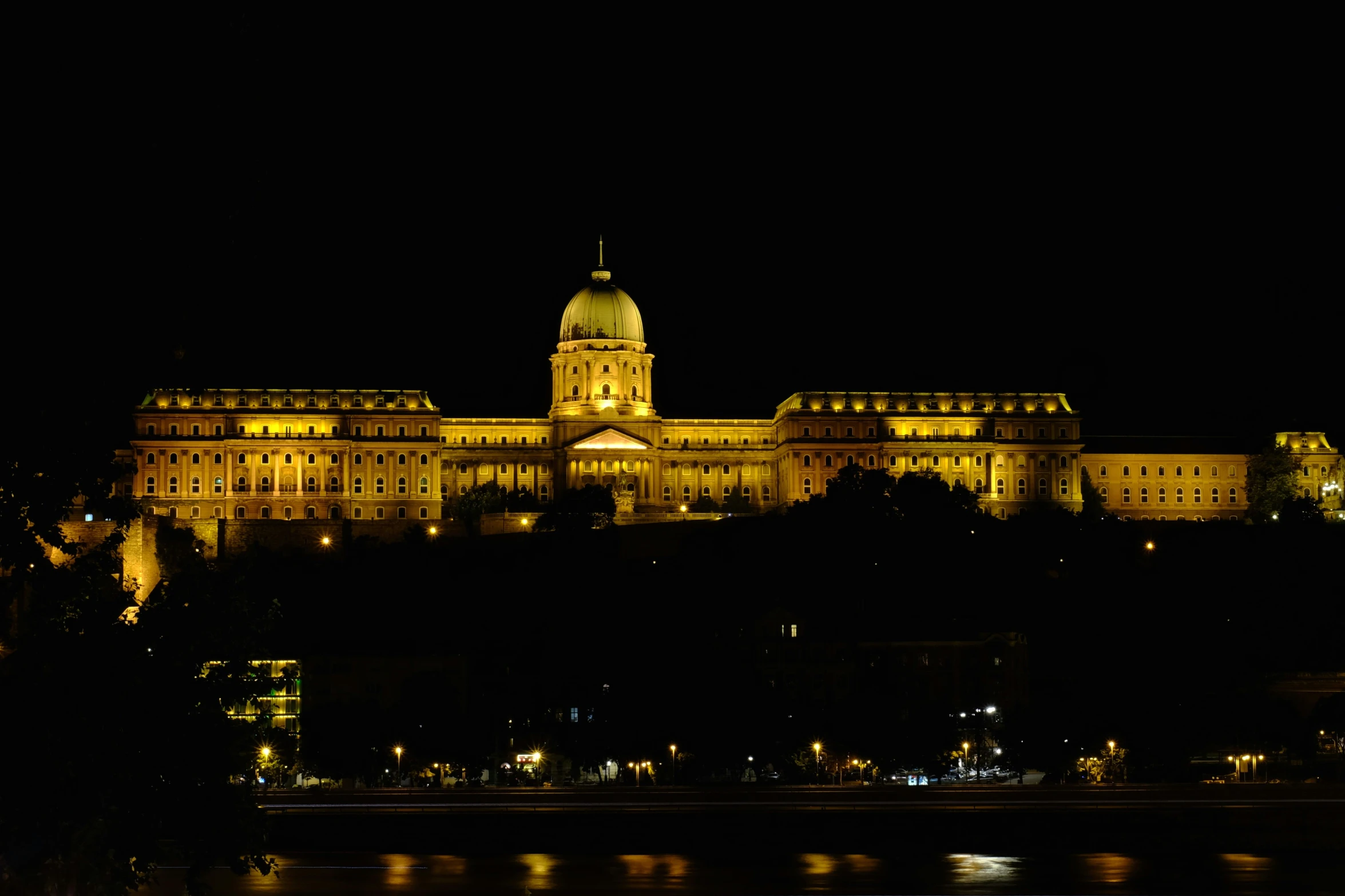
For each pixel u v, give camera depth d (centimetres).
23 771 9344
